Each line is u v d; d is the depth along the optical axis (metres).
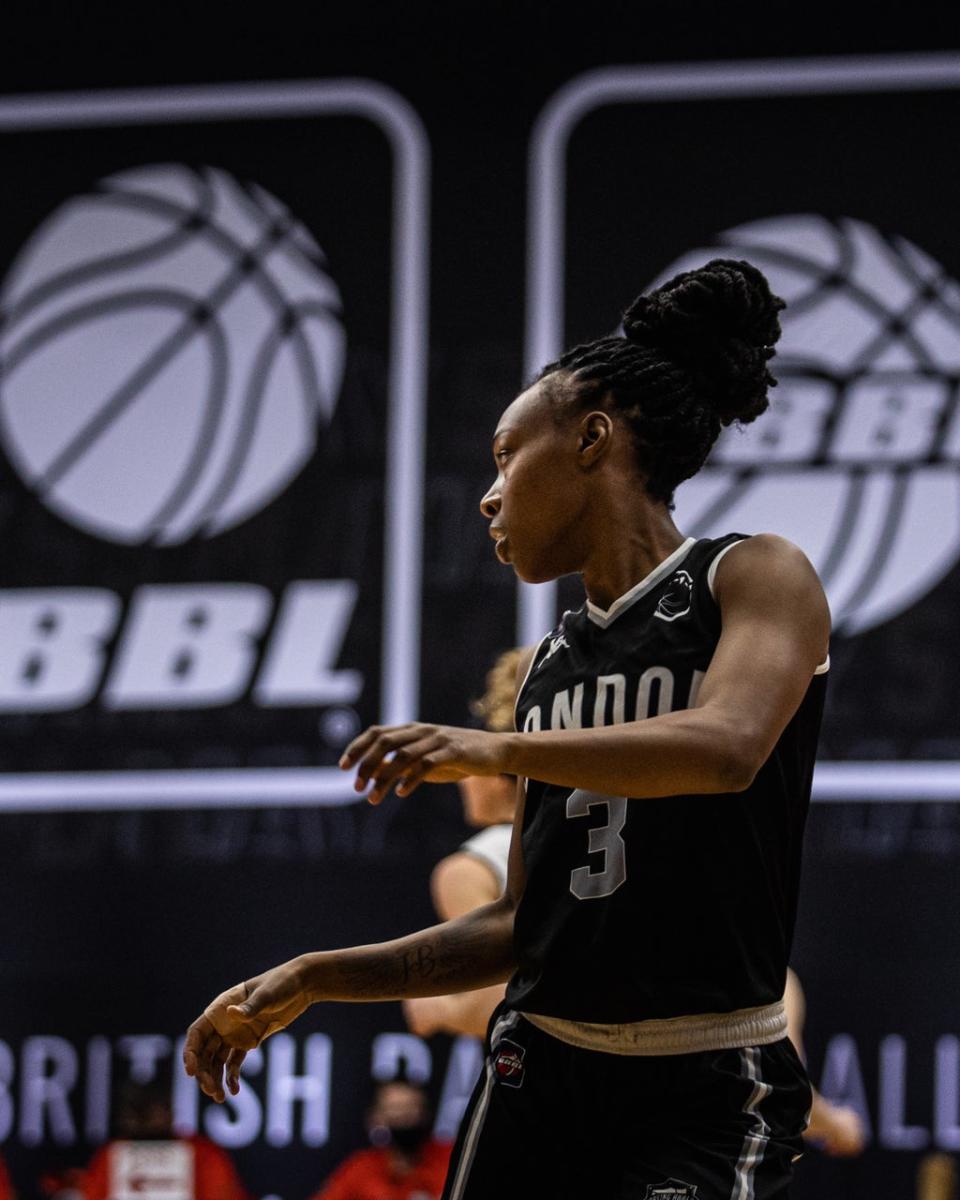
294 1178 10.16
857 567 10.27
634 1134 2.81
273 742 10.65
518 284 10.91
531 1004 2.93
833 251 10.65
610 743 2.48
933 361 10.42
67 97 11.56
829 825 10.08
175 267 11.29
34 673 10.89
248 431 11.02
